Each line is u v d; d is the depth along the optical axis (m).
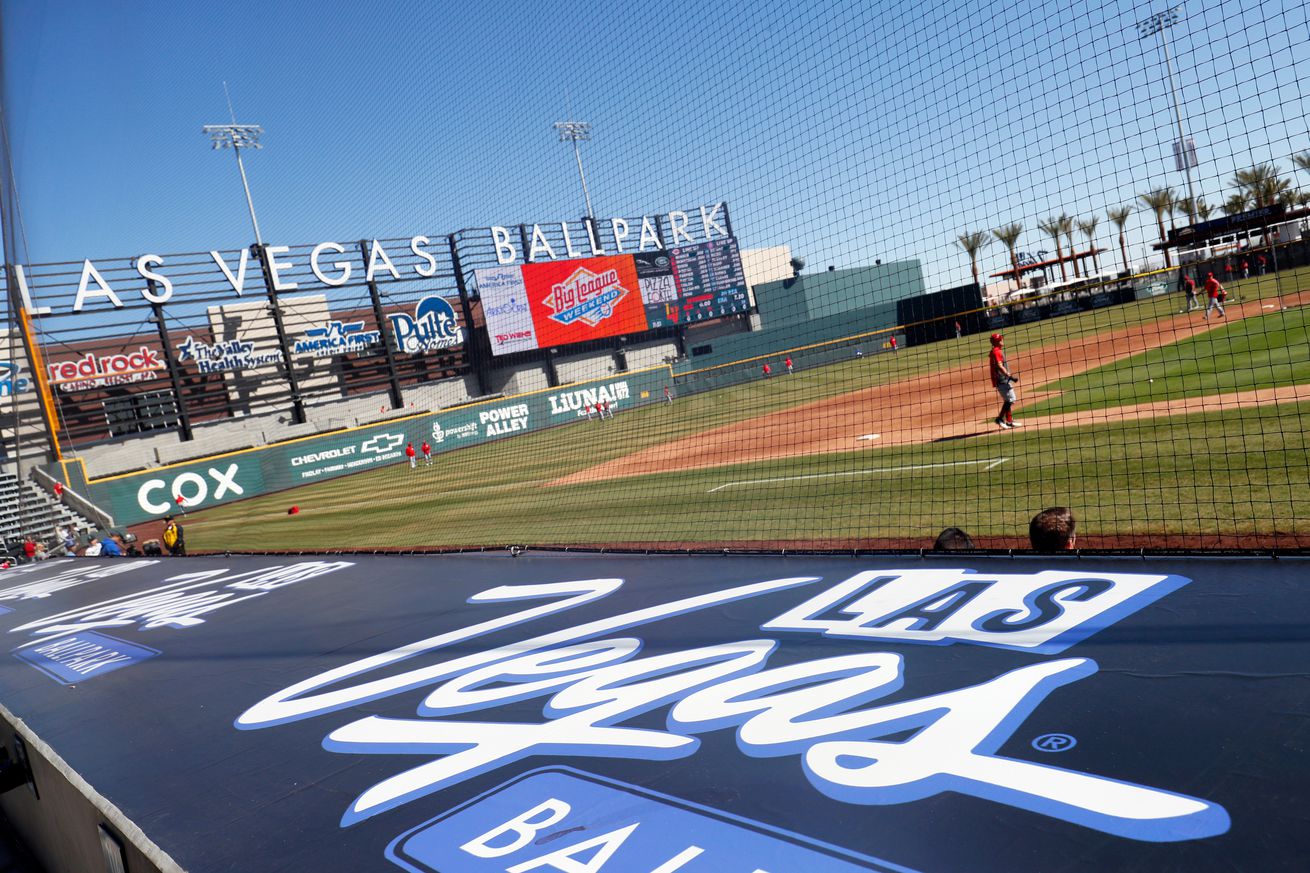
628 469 19.22
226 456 31.88
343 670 3.82
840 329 38.34
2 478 27.11
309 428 36.88
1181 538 6.33
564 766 2.42
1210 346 18.69
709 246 40.03
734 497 12.23
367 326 39.03
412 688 3.38
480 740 2.71
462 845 2.06
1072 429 12.23
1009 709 2.33
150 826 2.43
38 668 4.83
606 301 38.50
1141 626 2.79
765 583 4.14
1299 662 2.35
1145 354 19.77
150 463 33.09
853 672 2.79
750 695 2.74
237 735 3.13
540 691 3.10
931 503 9.20
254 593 6.23
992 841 1.74
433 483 25.28
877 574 3.99
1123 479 8.57
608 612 4.09
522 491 18.95
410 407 39.72
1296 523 6.16
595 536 11.10
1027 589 3.38
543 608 4.39
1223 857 1.59
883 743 2.25
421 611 4.77
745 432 22.27
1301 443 8.67
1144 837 1.68
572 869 1.87
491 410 38.19
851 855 1.76
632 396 41.31
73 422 31.88
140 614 6.10
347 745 2.85
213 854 2.21
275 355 36.56
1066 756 2.03
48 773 3.32
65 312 31.09
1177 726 2.10
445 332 40.56
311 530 18.86
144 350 33.50
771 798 2.05
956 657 2.79
